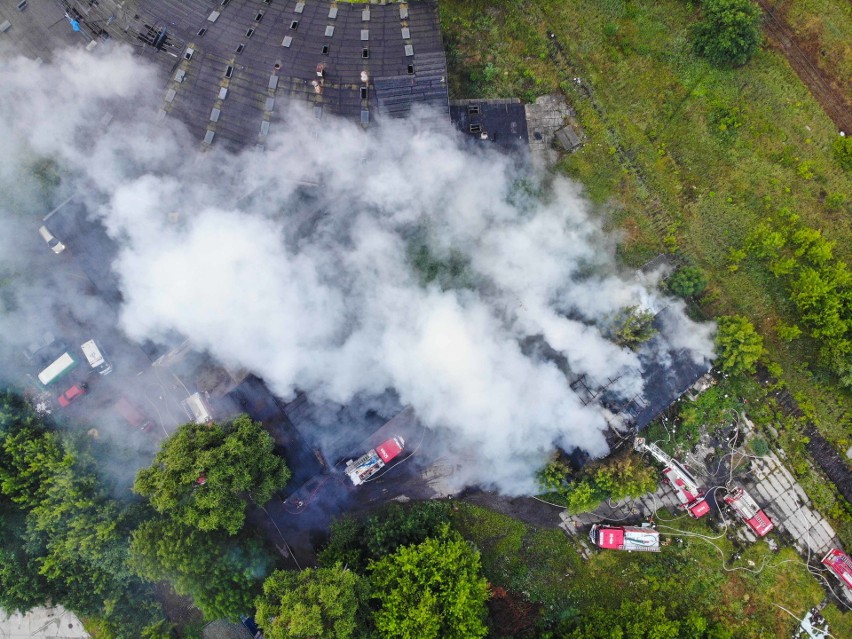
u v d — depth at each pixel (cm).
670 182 4431
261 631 4281
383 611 3675
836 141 4366
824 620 4197
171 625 4178
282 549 4216
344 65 3809
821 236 4306
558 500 4256
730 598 4222
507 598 4234
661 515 4262
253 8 3822
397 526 4034
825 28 4403
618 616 3969
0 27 3797
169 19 3778
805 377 4338
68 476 3797
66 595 4028
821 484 4294
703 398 4294
